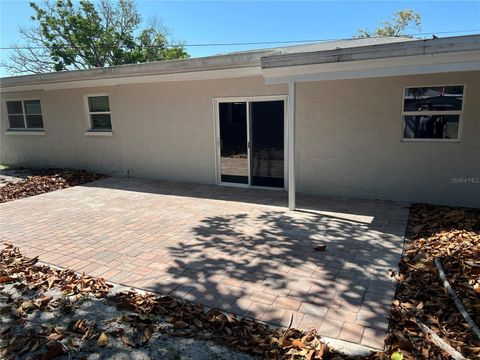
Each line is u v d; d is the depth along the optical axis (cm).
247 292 378
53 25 2808
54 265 453
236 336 306
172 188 900
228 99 857
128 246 514
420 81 668
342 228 575
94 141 1094
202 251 491
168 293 378
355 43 959
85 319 336
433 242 503
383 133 716
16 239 553
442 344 280
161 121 963
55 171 1131
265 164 855
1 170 1234
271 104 820
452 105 658
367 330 309
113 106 1030
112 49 2959
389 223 596
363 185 754
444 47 496
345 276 411
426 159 692
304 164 800
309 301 358
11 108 1276
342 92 735
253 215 659
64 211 713
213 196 810
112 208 728
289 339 297
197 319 329
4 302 371
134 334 312
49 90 1148
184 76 859
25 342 304
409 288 379
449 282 383
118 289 389
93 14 2909
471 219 595
